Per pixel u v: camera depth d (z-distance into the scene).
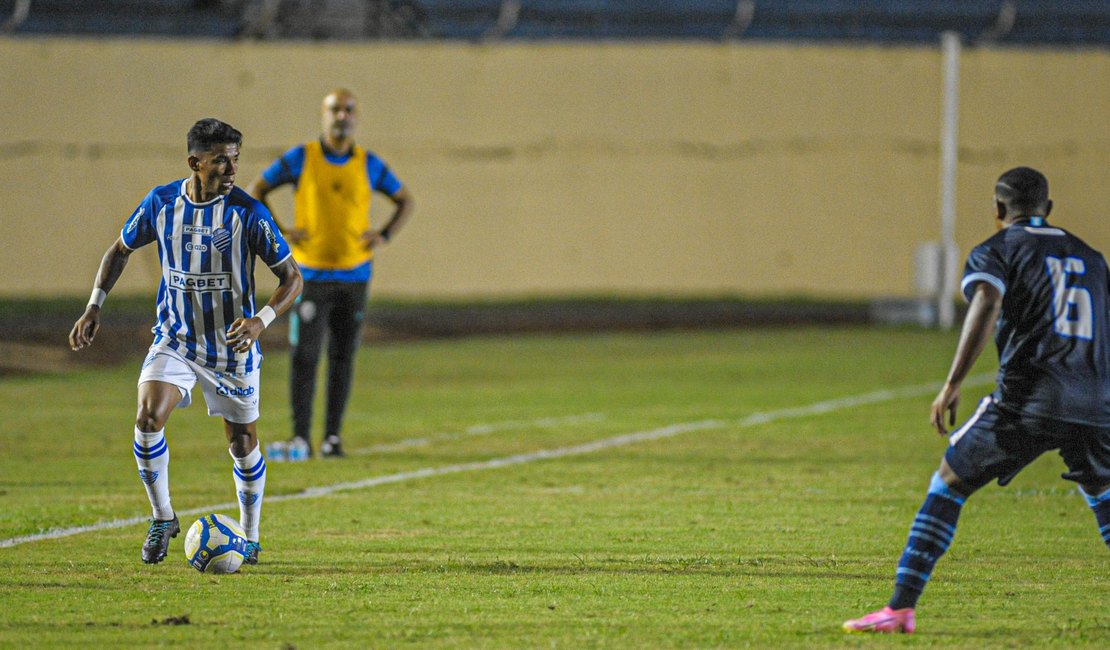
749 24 103.25
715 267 101.81
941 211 101.75
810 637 19.38
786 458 38.88
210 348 23.25
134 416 47.88
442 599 21.69
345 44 98.62
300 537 27.09
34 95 95.12
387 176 38.72
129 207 96.06
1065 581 23.23
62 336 71.69
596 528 28.23
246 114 97.50
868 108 101.56
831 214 101.88
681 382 59.91
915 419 47.66
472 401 53.22
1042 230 19.30
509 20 102.38
